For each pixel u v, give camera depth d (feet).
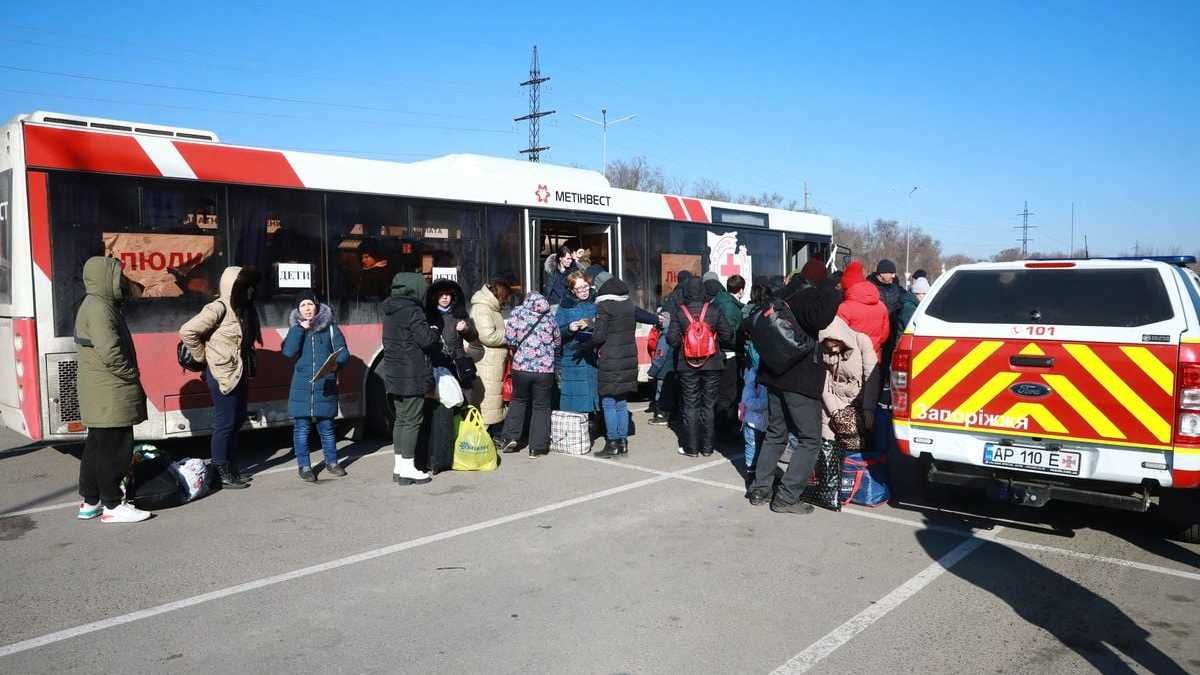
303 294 24.62
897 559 18.35
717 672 13.05
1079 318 18.38
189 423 25.53
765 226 48.49
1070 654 13.69
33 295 23.04
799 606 15.67
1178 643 14.10
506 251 34.37
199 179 25.88
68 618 15.05
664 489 24.39
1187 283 18.97
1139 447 17.34
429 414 26.02
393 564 17.93
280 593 16.26
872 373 23.20
